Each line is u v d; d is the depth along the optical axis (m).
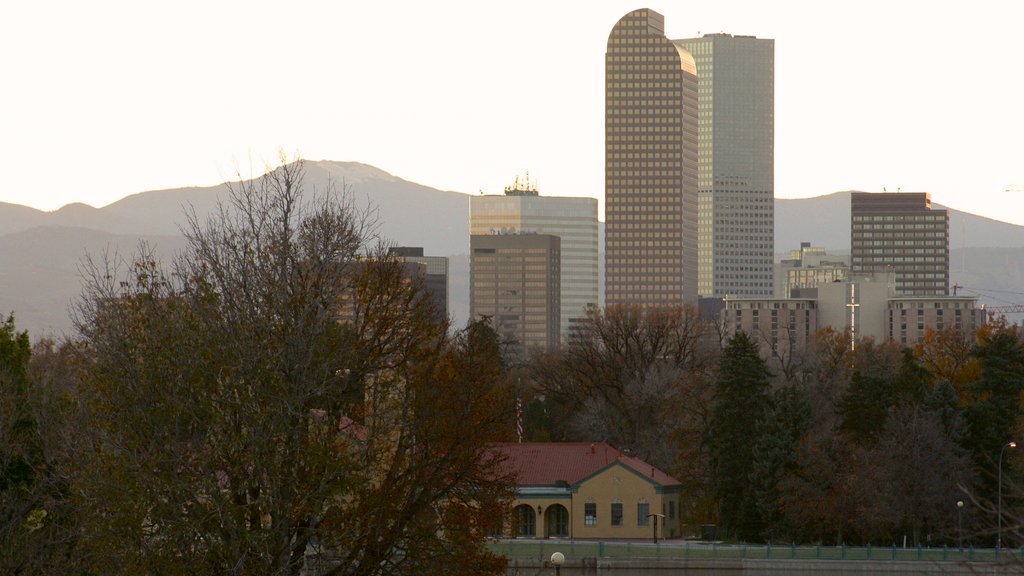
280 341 100.94
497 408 112.38
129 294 104.44
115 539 94.50
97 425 98.38
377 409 105.81
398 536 103.12
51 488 107.31
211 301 101.69
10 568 102.75
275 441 97.00
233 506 94.94
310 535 98.25
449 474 107.69
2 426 107.44
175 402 96.69
